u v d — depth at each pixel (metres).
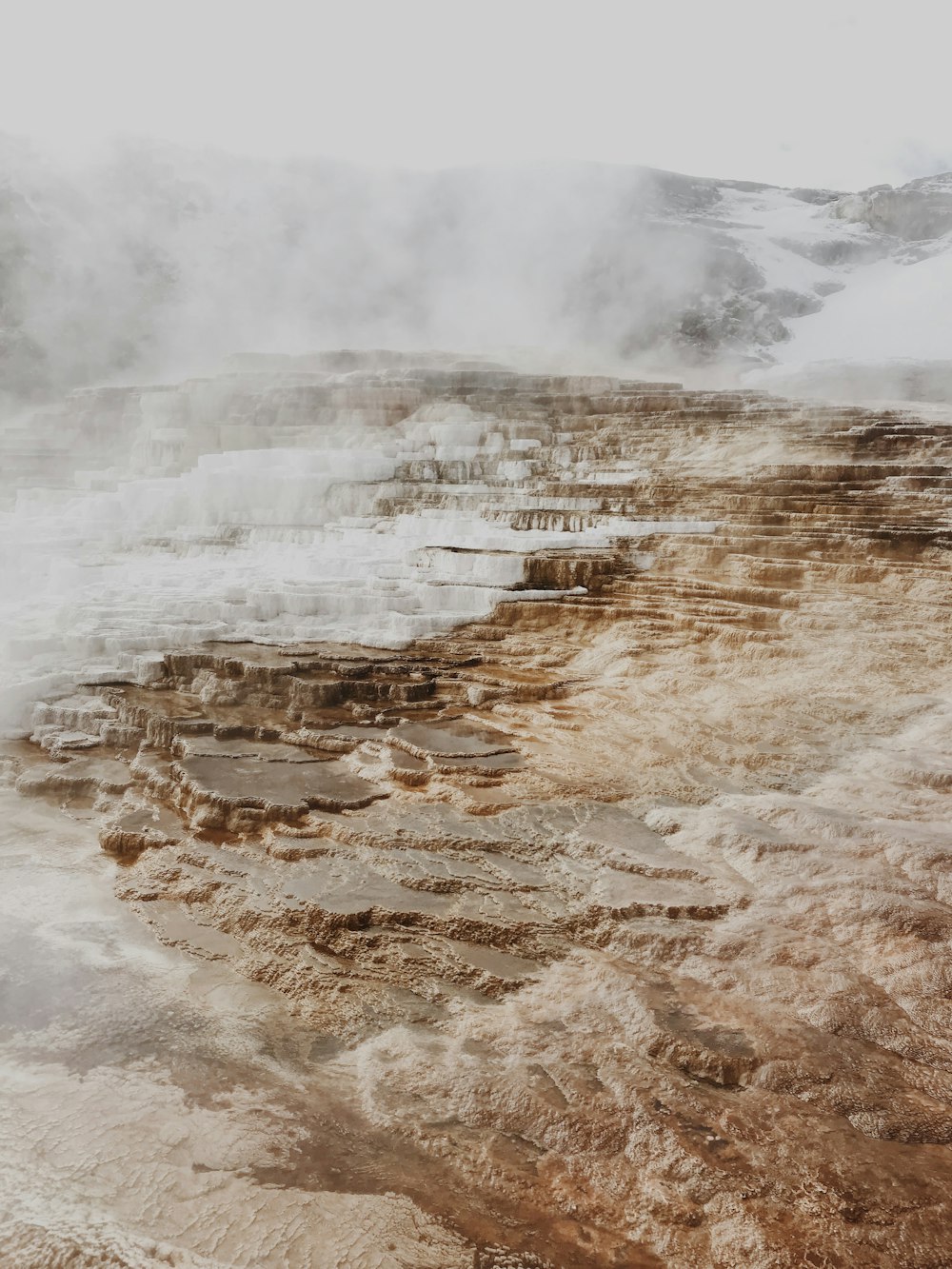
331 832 4.00
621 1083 2.50
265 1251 1.97
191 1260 1.86
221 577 8.68
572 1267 1.98
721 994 2.88
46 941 3.31
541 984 2.99
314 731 5.22
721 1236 2.04
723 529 8.67
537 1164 2.26
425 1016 2.87
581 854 3.79
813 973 2.96
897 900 3.25
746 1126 2.35
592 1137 2.32
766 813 4.07
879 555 7.81
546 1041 2.69
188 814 4.30
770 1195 2.14
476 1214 2.12
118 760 5.05
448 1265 1.97
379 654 6.58
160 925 3.43
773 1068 2.53
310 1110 2.45
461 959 3.14
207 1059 2.66
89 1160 2.21
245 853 3.88
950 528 7.95
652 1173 2.22
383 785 4.52
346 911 3.37
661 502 9.58
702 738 5.09
